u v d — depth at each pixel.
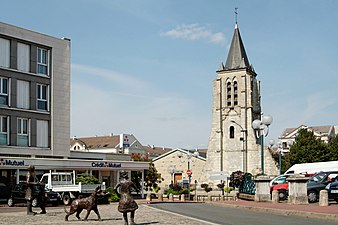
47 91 48.41
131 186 17.17
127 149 104.50
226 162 89.06
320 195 25.11
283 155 91.81
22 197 34.84
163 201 40.94
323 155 77.00
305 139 78.31
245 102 89.62
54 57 49.00
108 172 53.12
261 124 31.83
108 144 111.06
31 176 25.12
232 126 89.81
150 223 17.83
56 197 35.69
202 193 68.25
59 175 37.81
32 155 45.94
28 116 45.94
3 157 40.44
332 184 27.16
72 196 36.31
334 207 23.34
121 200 16.98
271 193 32.84
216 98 91.44
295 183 27.44
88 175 41.22
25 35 46.03
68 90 50.38
